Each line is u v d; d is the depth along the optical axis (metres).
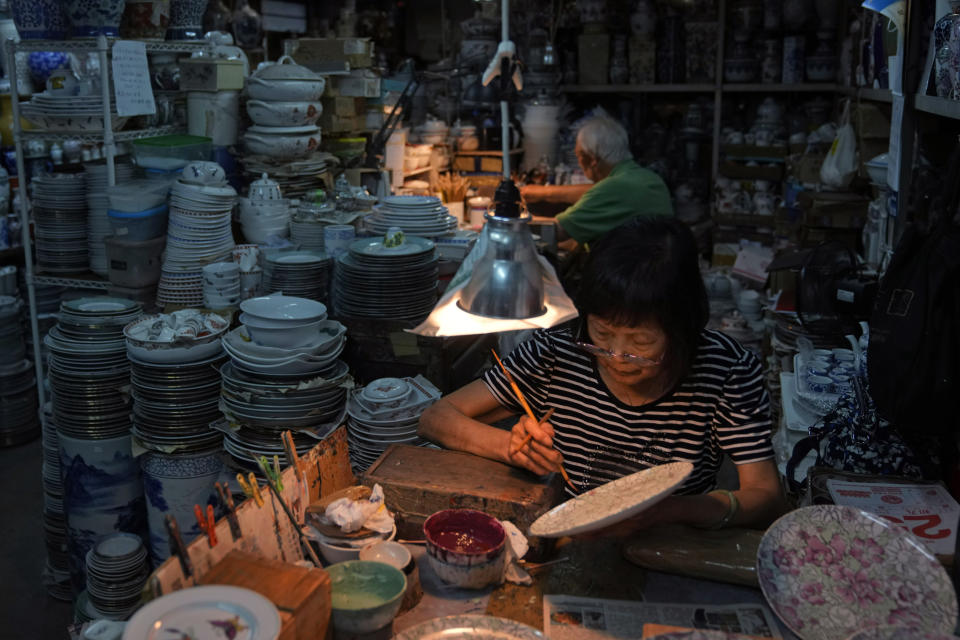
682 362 1.53
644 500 1.20
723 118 5.81
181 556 1.11
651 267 1.42
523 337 3.09
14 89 3.02
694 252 1.48
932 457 1.92
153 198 2.78
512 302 1.23
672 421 1.66
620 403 1.68
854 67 4.12
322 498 1.51
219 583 1.10
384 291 2.64
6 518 3.46
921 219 2.32
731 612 1.29
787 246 4.58
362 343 2.72
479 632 1.14
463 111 4.90
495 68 1.35
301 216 3.02
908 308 1.75
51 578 2.97
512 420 2.90
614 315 1.44
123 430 2.58
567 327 1.73
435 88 4.80
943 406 1.74
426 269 2.70
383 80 3.86
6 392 4.01
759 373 1.65
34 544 3.28
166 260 2.75
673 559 1.38
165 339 2.32
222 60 3.09
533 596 1.34
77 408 2.54
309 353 2.22
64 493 2.67
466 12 5.43
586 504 1.40
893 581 1.26
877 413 1.93
